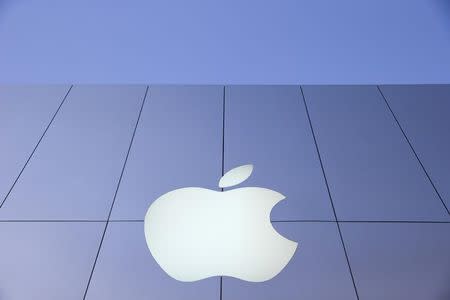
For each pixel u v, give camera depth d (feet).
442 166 6.70
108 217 5.94
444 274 5.30
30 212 6.02
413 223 5.88
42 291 5.14
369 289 5.16
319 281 5.22
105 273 5.31
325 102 7.92
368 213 6.01
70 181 6.47
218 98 8.02
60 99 7.97
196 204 6.04
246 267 5.32
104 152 6.95
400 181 6.47
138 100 7.97
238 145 7.06
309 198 6.20
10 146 7.05
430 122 7.48
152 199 6.16
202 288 5.15
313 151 6.96
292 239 5.64
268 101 7.95
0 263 5.41
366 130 7.34
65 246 5.59
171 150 6.97
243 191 6.23
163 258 5.43
